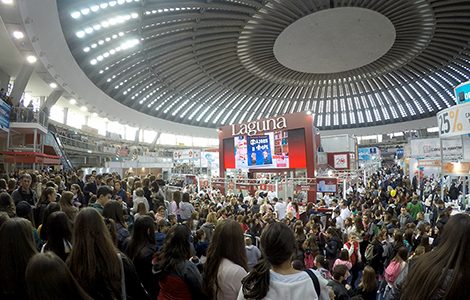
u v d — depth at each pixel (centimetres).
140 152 4219
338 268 422
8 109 1515
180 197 852
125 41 2241
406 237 624
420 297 151
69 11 1666
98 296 210
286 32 2686
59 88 2131
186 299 245
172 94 3753
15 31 1309
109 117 3181
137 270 297
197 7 2111
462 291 140
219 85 3878
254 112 4931
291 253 182
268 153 1972
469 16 2467
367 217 813
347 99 4972
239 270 231
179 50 2766
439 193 1279
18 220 198
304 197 1756
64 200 400
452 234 154
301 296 170
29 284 146
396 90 4469
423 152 2094
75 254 217
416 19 2539
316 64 3372
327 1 2353
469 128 776
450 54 3100
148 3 1914
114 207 372
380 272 685
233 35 2723
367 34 2747
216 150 2753
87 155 3105
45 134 1889
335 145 3017
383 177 2581
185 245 254
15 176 1152
